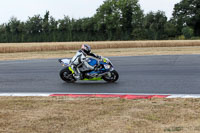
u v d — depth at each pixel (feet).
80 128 18.44
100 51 116.88
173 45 166.20
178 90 30.86
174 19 302.66
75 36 272.31
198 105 23.61
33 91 31.76
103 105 24.38
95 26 280.31
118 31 283.79
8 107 24.20
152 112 21.93
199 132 17.43
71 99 26.89
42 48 137.08
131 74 43.83
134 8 291.38
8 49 126.93
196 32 301.43
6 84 36.78
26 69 53.31
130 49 132.67
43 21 267.39
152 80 37.86
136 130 17.93
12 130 18.35
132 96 27.91
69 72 36.94
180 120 19.85
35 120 20.34
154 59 69.67
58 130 18.20
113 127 18.53
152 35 275.80
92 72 35.22
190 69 48.34
